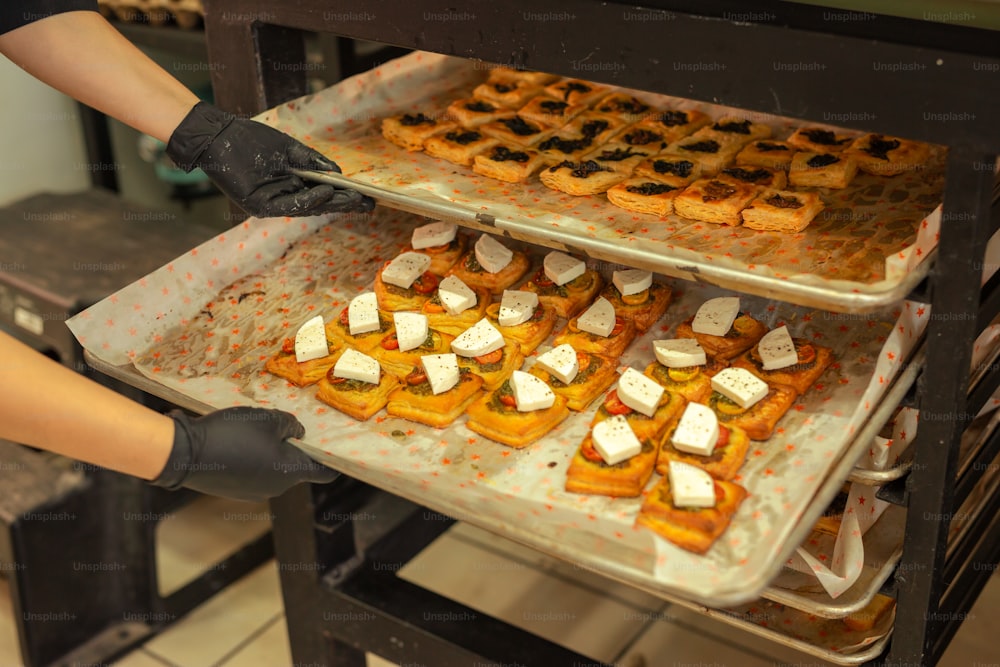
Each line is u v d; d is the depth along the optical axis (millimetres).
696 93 1319
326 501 1945
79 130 3389
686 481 1347
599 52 1375
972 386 1430
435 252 1934
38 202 2908
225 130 1647
